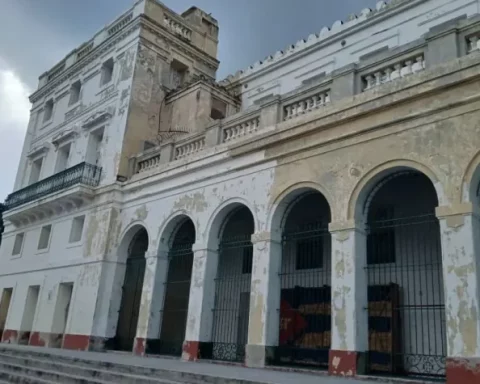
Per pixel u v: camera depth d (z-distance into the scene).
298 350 13.06
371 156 10.02
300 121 11.49
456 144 8.71
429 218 11.88
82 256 17.20
